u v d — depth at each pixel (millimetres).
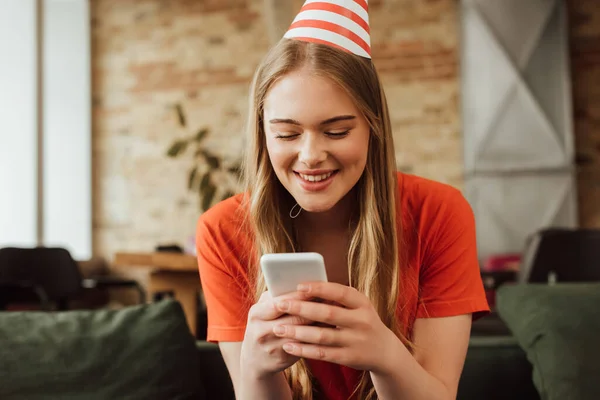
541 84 5812
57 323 1456
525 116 5828
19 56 5551
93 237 6586
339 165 952
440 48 6074
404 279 1150
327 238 1189
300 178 968
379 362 887
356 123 946
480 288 1156
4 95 5395
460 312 1122
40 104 5648
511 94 5852
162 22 6629
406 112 6105
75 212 6398
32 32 5648
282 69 936
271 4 6176
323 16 992
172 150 4188
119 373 1384
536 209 5781
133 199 6535
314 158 928
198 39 6562
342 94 930
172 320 1499
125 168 6582
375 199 1093
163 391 1389
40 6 5715
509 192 5828
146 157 6547
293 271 850
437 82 6062
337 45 981
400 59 6137
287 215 1161
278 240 1127
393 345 900
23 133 5535
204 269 1229
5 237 5355
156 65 6605
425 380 944
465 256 1147
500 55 5875
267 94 966
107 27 6715
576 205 5727
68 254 3967
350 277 1159
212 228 1214
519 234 5789
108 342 1421
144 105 6602
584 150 5887
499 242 5812
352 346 869
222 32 6523
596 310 1370
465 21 5969
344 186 965
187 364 1449
